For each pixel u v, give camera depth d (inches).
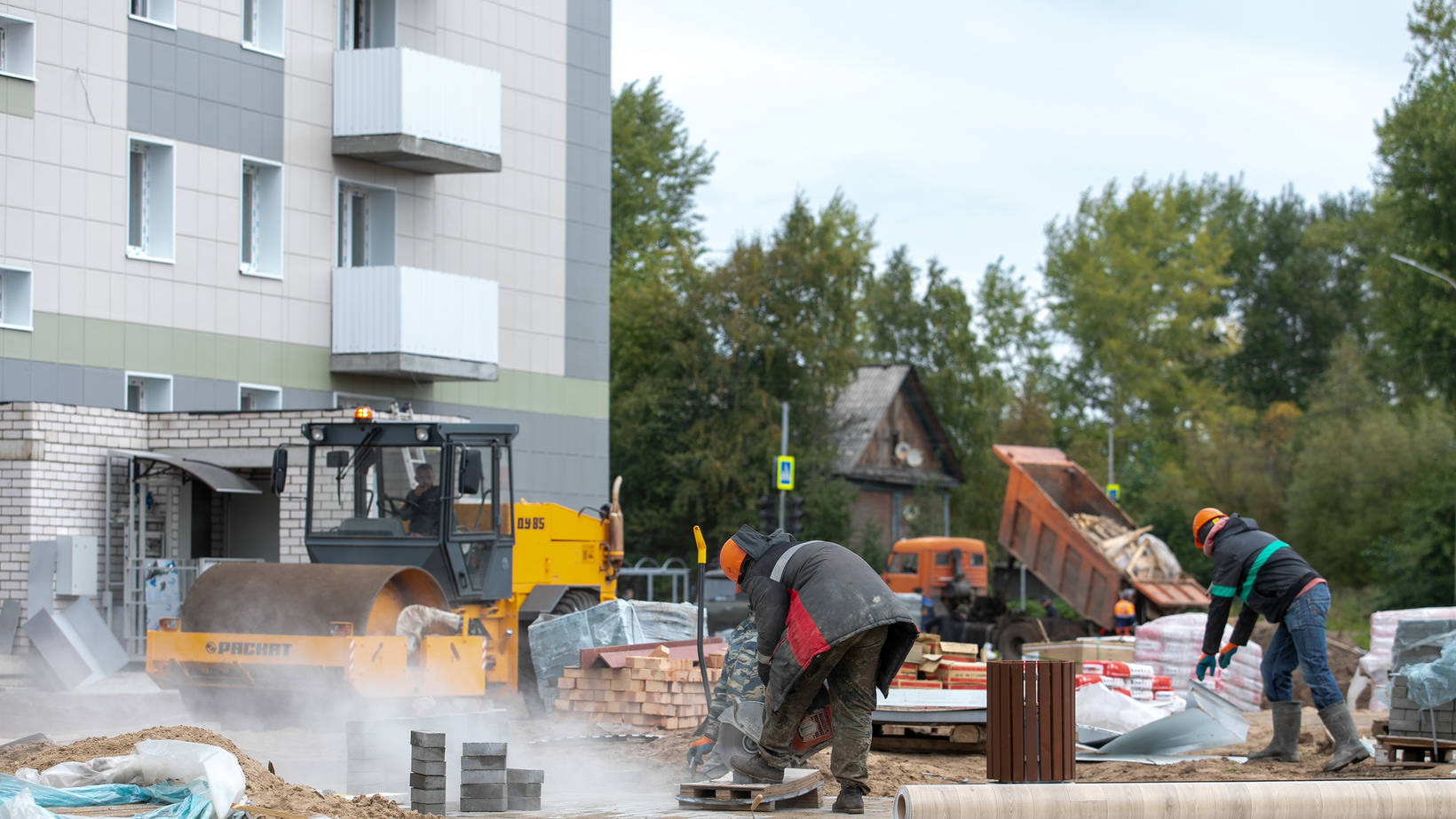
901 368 3403.1
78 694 935.0
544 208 1630.2
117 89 1254.9
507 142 1592.0
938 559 1755.7
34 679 1005.8
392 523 864.9
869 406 3302.2
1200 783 440.5
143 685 1007.0
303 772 591.8
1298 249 4667.8
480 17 1563.7
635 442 2755.9
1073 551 1541.6
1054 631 1540.4
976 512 3489.2
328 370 1413.6
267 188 1379.2
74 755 480.7
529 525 935.7
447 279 1443.2
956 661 743.7
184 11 1306.6
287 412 1184.2
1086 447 3646.7
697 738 568.1
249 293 1350.9
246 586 770.2
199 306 1310.3
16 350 1181.1
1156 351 4082.2
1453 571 2365.9
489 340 1485.0
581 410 1665.8
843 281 2856.8
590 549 984.3
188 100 1306.6
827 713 477.4
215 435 1204.5
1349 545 3034.0
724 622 1421.0
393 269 1396.4
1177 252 4259.4
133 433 1210.6
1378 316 3011.8
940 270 3718.0
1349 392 3472.0
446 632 786.2
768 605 451.5
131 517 1149.1
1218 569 674.2
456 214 1539.1
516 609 916.0
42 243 1202.0
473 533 872.3
